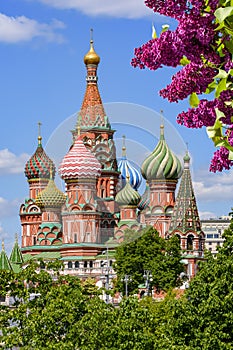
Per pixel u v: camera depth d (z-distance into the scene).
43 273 54.81
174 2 12.96
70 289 52.25
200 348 49.06
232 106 13.17
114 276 155.88
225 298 50.53
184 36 12.98
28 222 194.88
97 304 48.28
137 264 145.25
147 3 13.14
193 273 181.00
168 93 13.52
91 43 199.00
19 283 54.28
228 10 11.90
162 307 68.88
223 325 50.12
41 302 53.09
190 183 185.25
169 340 47.50
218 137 13.29
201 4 12.83
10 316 51.38
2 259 178.25
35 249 181.38
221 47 13.03
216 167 14.28
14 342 49.56
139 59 13.45
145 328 48.03
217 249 63.94
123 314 48.22
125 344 45.81
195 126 13.73
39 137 197.00
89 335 46.66
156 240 147.38
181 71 13.35
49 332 48.72
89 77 197.50
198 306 51.47
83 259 153.12
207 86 13.34
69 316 48.88
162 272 144.88
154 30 13.49
